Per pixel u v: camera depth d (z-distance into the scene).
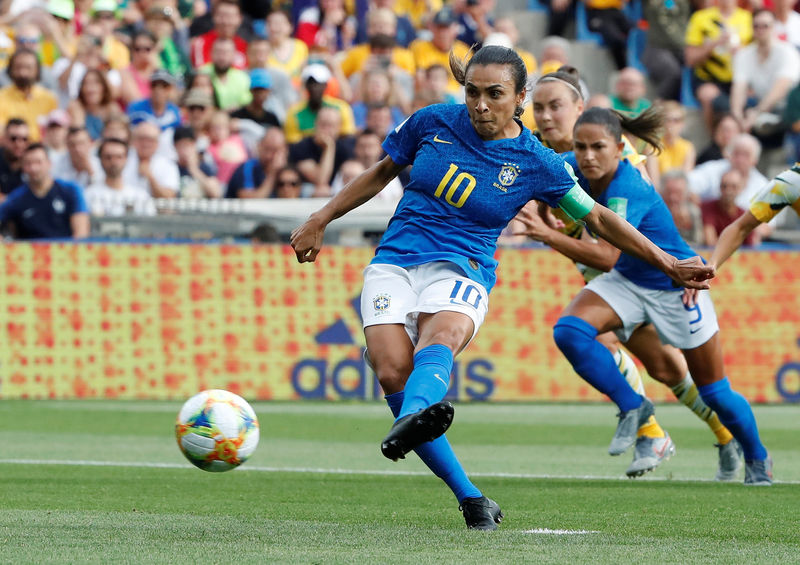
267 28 57.88
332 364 45.16
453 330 15.85
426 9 63.03
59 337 44.06
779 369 46.31
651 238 23.81
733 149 50.47
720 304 46.19
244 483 23.55
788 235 49.06
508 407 44.53
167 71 56.81
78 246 44.16
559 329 24.28
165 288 44.53
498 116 16.09
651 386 46.62
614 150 22.89
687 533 16.78
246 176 48.06
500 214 16.59
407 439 14.36
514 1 64.31
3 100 51.56
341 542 15.20
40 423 36.44
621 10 62.12
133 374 44.38
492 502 16.94
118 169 46.50
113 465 26.56
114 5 57.53
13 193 44.88
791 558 14.25
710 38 57.88
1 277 43.62
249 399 44.78
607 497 21.64
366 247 45.34
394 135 17.09
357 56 58.28
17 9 61.22
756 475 24.27
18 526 16.72
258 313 44.88
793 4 62.56
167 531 16.25
